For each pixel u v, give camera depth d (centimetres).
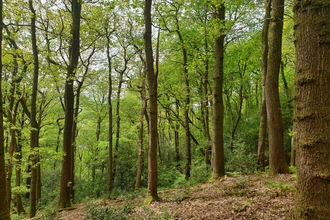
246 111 2475
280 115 907
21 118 1780
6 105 1253
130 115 2423
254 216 520
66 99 1241
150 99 905
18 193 1401
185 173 1773
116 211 679
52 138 2506
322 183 269
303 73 285
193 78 1916
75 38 1254
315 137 274
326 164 269
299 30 293
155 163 913
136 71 2000
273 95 905
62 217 1035
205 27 1282
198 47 1733
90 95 2327
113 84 1983
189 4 1377
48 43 1469
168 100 2133
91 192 2014
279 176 842
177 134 2478
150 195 900
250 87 2472
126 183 2086
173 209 723
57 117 2352
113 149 2248
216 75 1130
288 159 1778
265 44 1132
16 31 1353
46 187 2308
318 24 278
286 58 2017
